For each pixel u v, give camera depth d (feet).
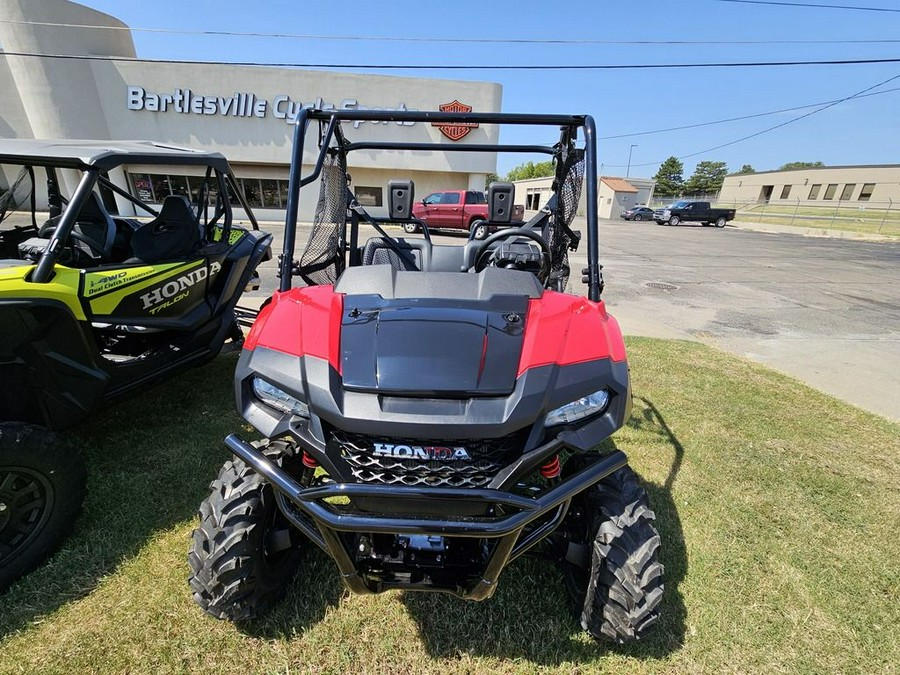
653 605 5.26
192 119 58.70
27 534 6.39
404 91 60.18
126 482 8.39
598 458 5.41
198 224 10.81
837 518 8.35
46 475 6.34
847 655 5.83
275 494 5.07
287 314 5.68
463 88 60.75
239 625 5.84
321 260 7.37
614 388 4.97
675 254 44.80
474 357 4.72
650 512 5.44
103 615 5.93
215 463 9.04
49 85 52.60
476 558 5.05
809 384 14.57
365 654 5.62
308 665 5.46
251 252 12.72
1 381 7.02
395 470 4.47
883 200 125.49
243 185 62.64
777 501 8.73
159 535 7.23
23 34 50.55
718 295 26.81
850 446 10.77
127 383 9.08
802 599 6.61
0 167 9.62
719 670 5.59
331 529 4.38
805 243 60.80
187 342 10.52
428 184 65.51
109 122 57.41
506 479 4.40
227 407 11.19
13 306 6.83
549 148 8.71
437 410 4.36
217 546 5.29
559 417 4.73
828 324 21.33
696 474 9.43
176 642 5.63
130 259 10.61
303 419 4.74
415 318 5.24
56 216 10.06
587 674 5.51
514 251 7.06
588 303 6.10
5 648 5.49
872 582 6.96
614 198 123.95
